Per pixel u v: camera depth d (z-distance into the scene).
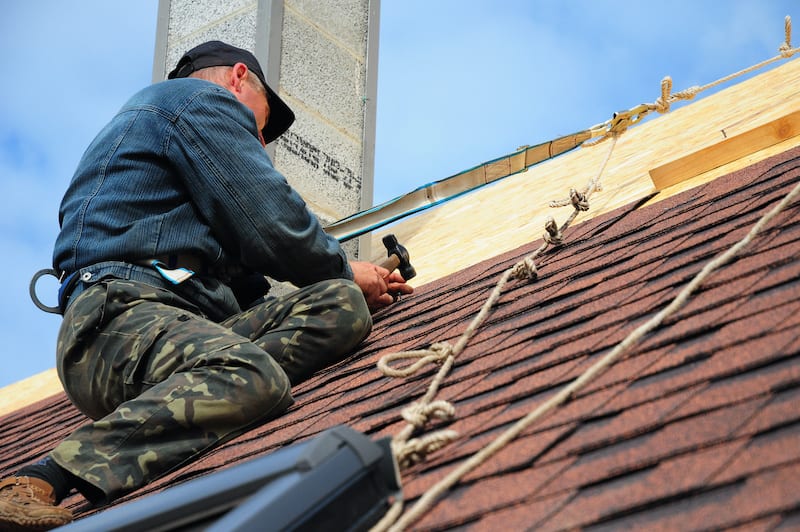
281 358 3.29
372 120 6.98
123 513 2.00
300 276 3.37
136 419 2.80
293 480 1.68
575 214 3.83
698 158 3.94
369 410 2.63
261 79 4.03
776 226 2.51
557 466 1.74
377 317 4.07
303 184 6.34
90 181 3.30
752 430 1.55
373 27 7.24
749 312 2.02
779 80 5.37
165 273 3.14
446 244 5.55
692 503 1.45
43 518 2.55
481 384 2.40
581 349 2.30
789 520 1.30
